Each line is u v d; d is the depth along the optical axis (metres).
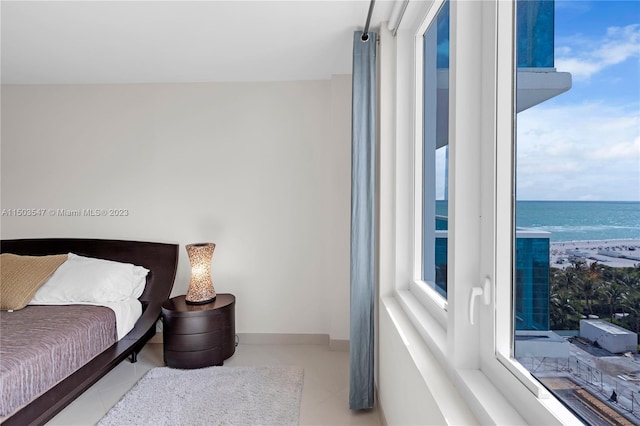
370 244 2.32
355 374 2.36
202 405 2.49
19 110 3.67
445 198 1.75
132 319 3.15
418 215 2.17
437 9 1.82
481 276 1.21
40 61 3.08
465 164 1.23
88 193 3.67
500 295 1.12
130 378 2.91
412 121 2.20
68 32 2.54
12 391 1.96
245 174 3.60
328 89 3.54
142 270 3.47
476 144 1.23
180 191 3.62
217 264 3.62
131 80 3.55
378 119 2.46
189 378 2.86
